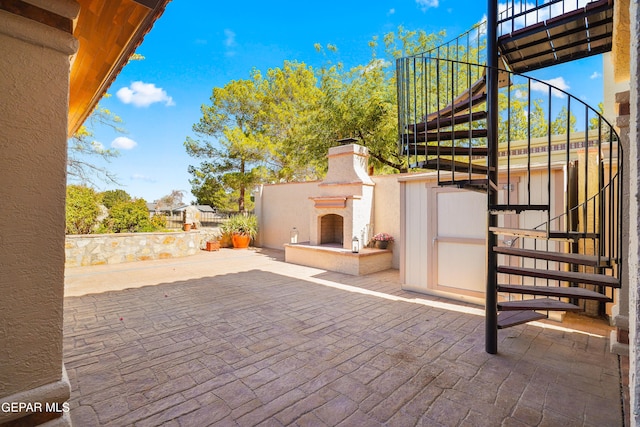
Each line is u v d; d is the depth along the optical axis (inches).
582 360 118.2
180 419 82.8
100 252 314.3
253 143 490.6
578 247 175.6
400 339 135.5
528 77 107.7
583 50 152.6
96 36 79.8
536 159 247.3
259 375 105.2
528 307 127.9
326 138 406.3
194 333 139.9
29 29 49.0
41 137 50.6
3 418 47.4
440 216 202.4
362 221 301.9
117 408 86.9
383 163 415.5
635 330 27.7
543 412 87.5
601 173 110.4
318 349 125.2
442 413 86.7
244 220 451.8
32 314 50.2
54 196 51.9
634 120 28.6
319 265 300.0
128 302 186.9
